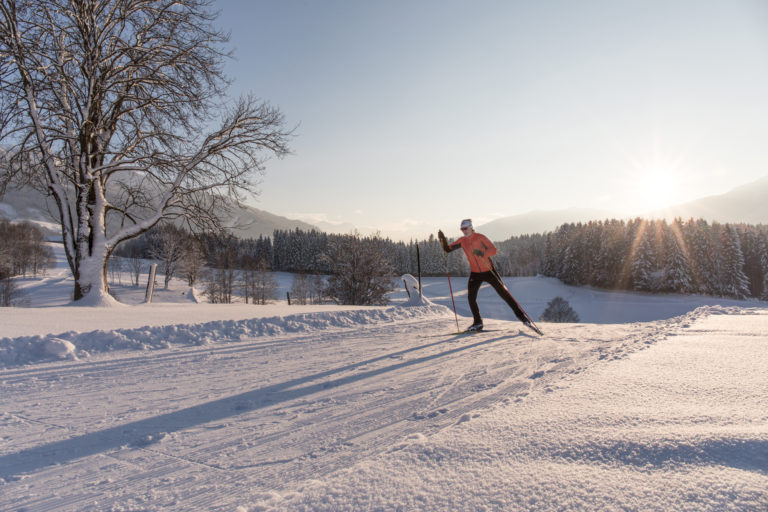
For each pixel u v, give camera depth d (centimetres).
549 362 467
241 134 1404
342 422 310
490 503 126
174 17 1266
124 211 1323
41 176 1197
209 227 1423
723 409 197
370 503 134
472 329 759
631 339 533
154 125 1320
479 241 728
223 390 412
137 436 295
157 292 5406
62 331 612
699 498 117
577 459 152
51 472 240
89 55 1174
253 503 191
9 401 382
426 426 289
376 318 955
